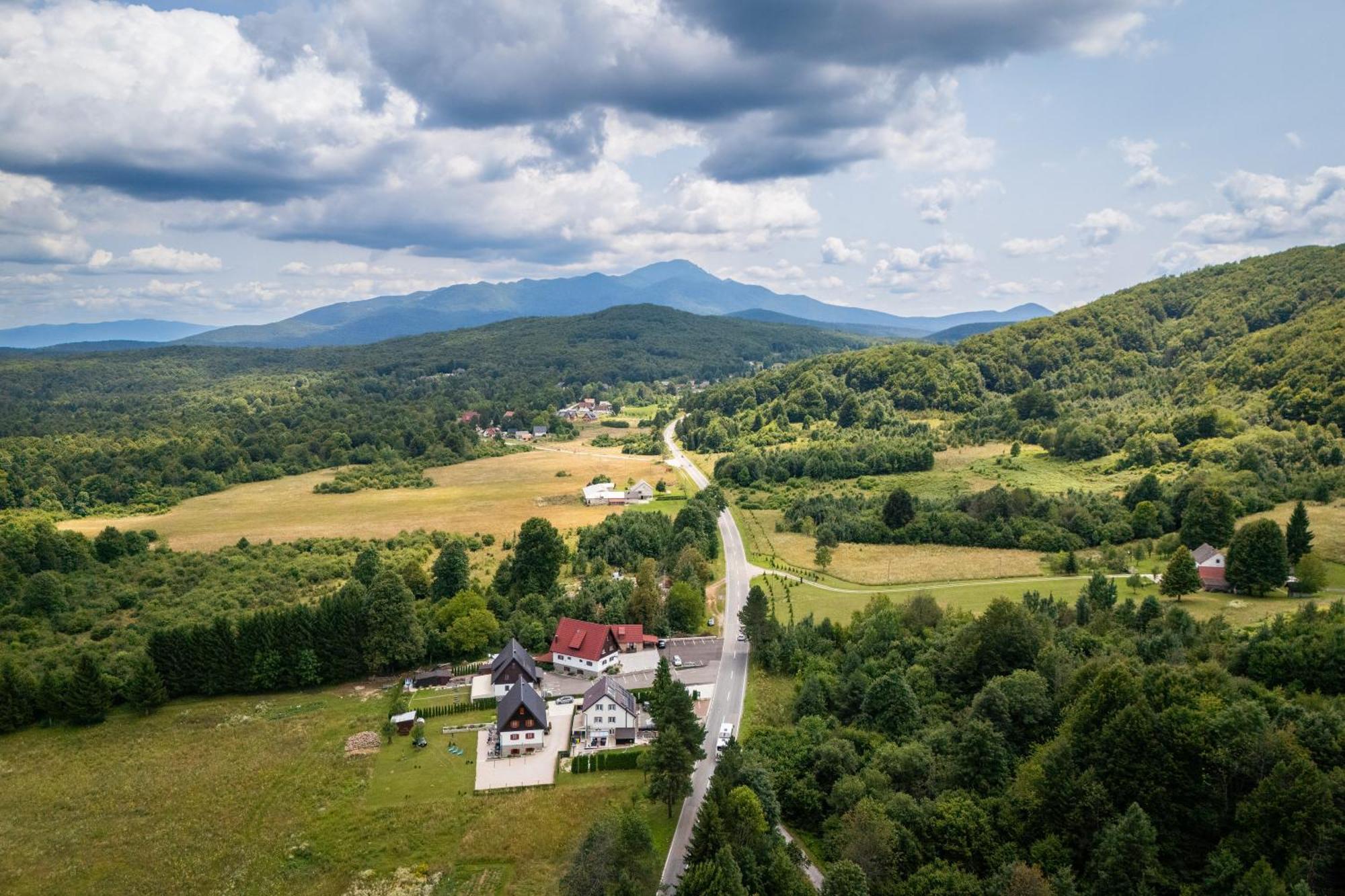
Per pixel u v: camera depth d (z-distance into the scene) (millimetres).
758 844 78188
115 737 118375
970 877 71125
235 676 132250
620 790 99125
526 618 146625
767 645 131750
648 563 168500
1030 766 81938
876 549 198625
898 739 99312
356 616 136750
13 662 132000
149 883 86438
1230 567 139000
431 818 94750
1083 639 112312
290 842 92000
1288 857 63625
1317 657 88125
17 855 91375
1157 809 71375
